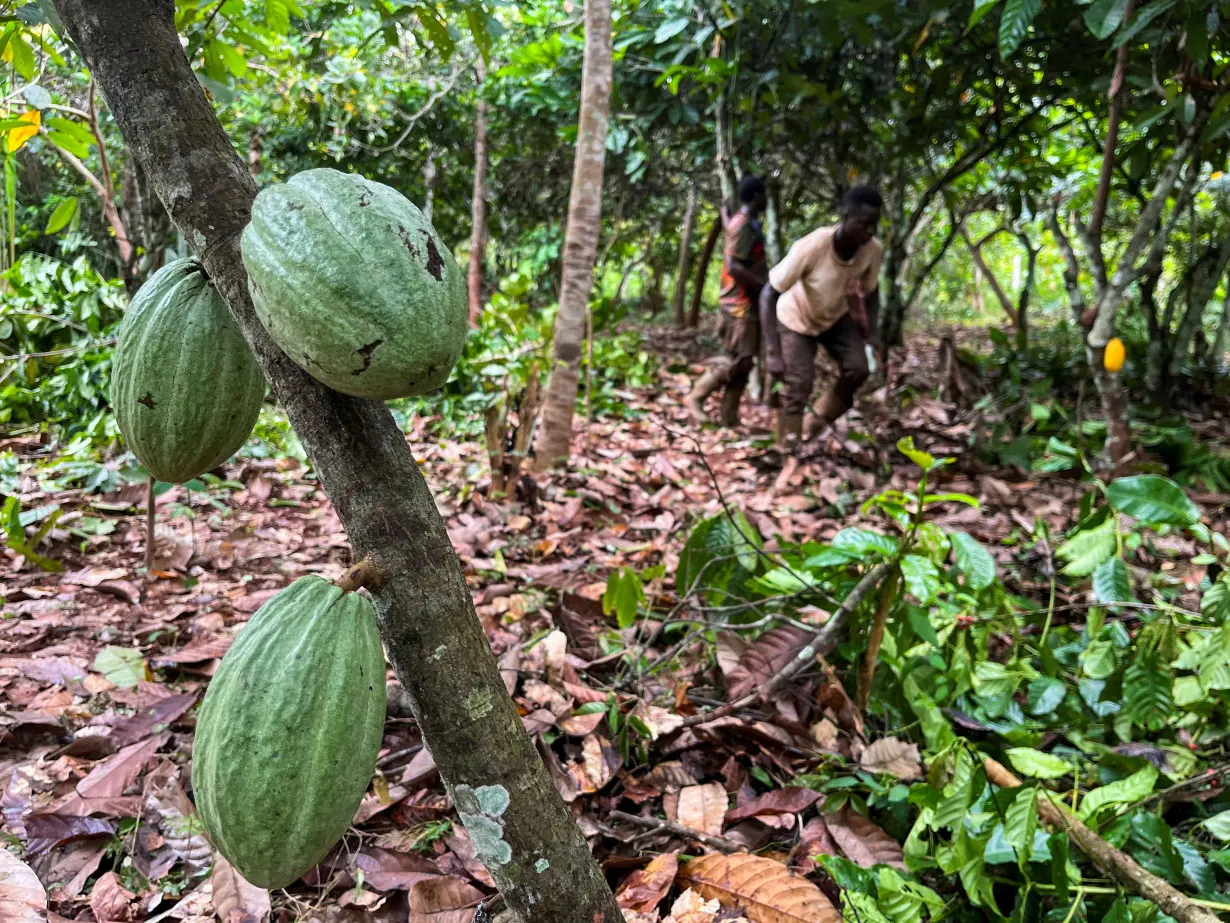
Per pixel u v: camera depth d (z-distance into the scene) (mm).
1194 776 2125
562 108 7586
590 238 4594
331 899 1765
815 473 4922
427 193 9656
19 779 2002
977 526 4105
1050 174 7977
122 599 3025
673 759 2260
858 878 1724
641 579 2922
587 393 5805
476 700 893
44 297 5238
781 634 2471
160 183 949
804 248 5133
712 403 7246
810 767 2230
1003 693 2379
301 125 6992
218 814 805
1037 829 1780
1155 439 5230
